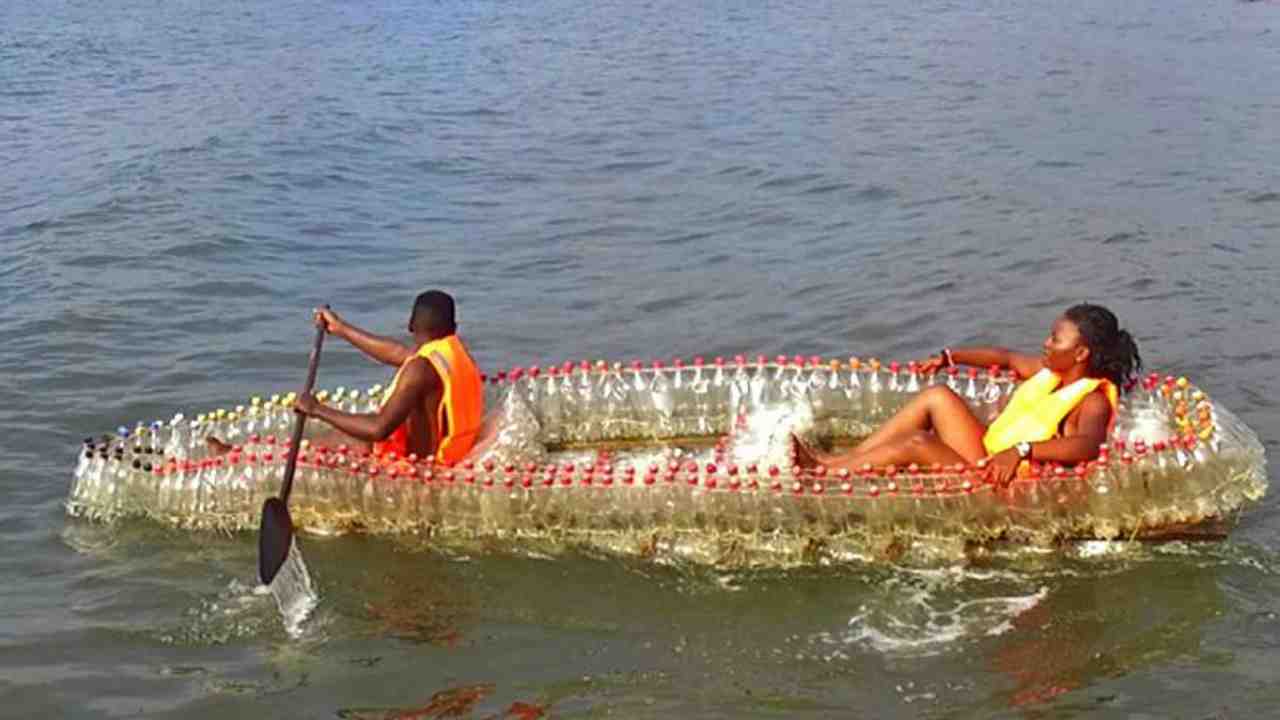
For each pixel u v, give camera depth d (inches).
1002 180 553.0
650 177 581.3
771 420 278.8
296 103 733.9
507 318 399.9
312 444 268.5
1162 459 254.5
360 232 492.1
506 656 223.8
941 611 236.7
